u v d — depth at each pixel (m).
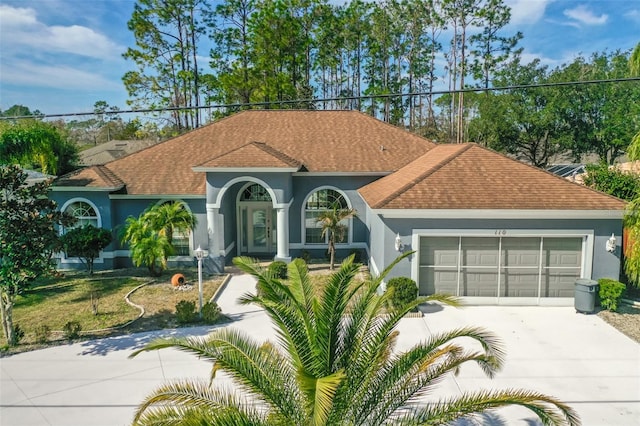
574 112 45.88
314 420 4.90
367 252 22.75
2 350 12.96
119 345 13.33
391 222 16.28
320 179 23.34
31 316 15.72
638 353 12.59
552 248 16.28
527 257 16.38
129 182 22.53
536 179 17.12
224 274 21.39
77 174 22.08
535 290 16.52
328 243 23.83
